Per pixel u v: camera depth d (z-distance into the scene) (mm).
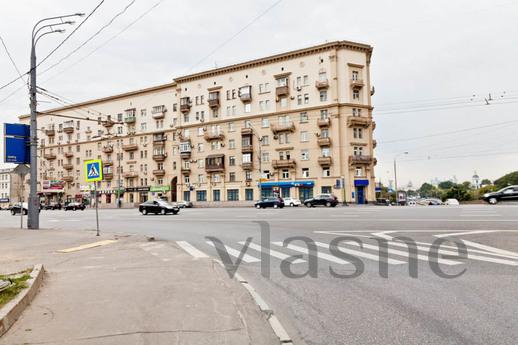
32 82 17438
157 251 10352
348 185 50781
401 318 4566
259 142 56875
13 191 76750
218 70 60438
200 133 62594
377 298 5426
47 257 9367
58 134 80250
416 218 17969
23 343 3717
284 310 5047
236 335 3980
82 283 6398
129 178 70750
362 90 52969
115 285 6230
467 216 18234
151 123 68562
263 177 55406
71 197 77875
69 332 4023
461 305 4957
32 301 5238
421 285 6035
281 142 55562
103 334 3969
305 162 53688
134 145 69125
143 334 3979
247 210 32219
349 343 3896
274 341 3967
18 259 9078
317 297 5602
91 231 16109
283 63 55938
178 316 4586
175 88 66250
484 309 4773
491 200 32125
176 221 21531
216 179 60594
